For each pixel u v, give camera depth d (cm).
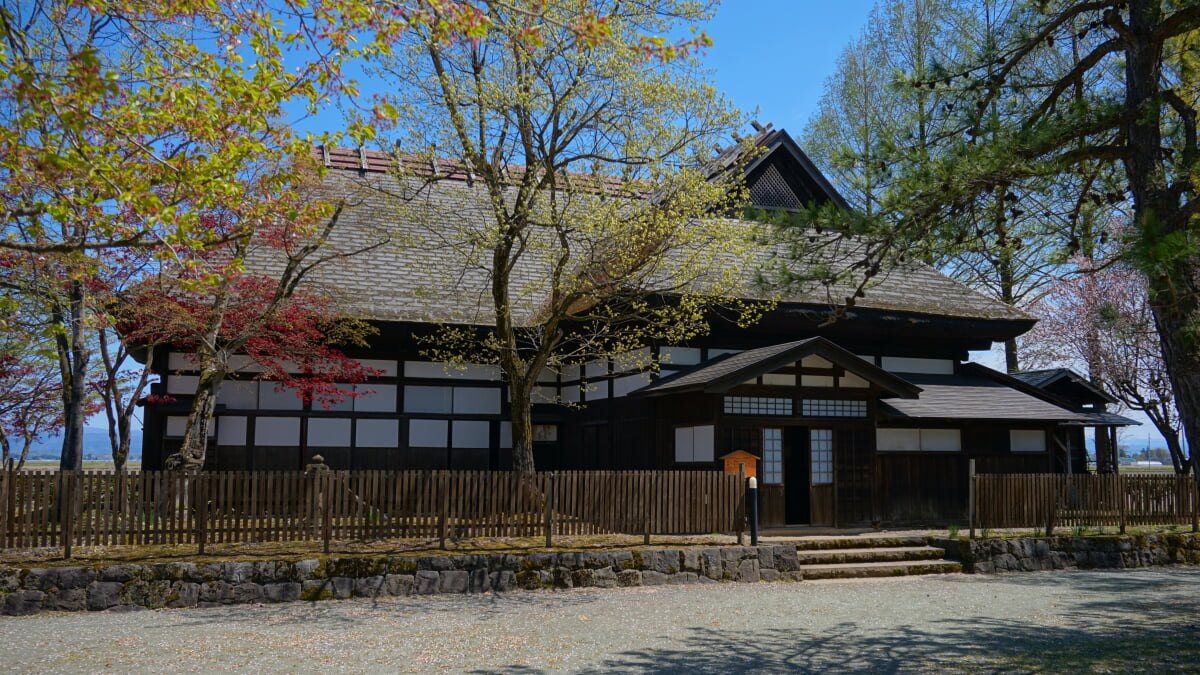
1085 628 918
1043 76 923
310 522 1127
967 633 888
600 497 1229
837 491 1559
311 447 1684
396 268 1827
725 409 1489
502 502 1202
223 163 718
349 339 1648
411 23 659
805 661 766
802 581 1251
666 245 1334
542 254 1636
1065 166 791
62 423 1831
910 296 1911
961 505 1747
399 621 932
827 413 1573
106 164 667
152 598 999
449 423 1777
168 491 1080
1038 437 1850
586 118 1338
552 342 1402
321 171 771
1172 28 783
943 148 849
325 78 707
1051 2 883
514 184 1357
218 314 1412
